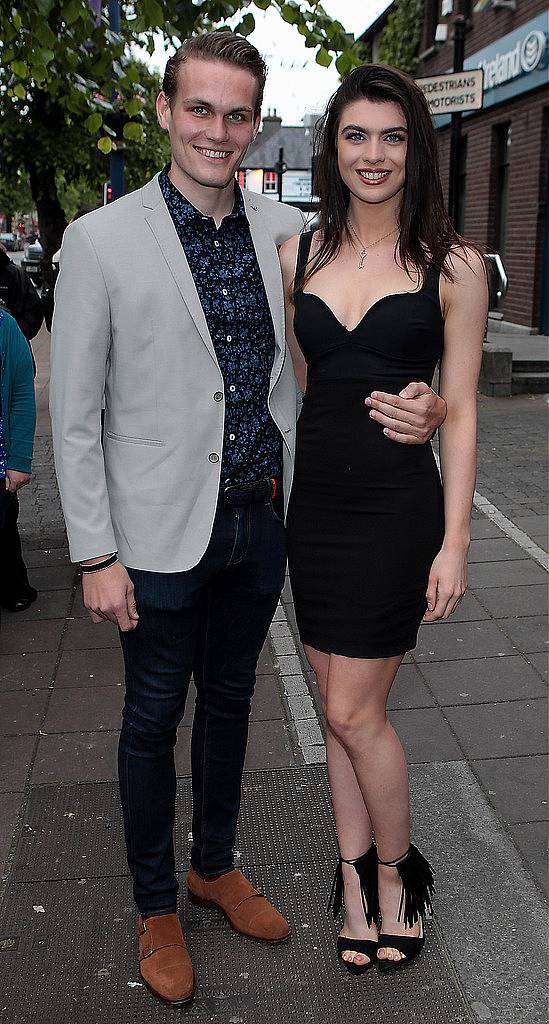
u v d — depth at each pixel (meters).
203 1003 2.47
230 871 2.78
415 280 2.26
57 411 2.23
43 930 2.72
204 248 2.27
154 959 2.50
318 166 2.36
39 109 11.04
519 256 13.68
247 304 2.29
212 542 2.36
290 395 2.45
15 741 3.68
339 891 2.62
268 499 2.42
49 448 8.44
